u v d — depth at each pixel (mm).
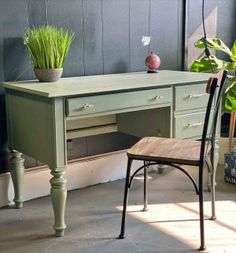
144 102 2383
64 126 2109
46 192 2775
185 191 2822
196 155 2078
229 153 3121
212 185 2369
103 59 2891
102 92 2207
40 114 2178
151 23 3074
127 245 2129
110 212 2518
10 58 2521
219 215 2447
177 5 3180
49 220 2420
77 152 2906
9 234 2256
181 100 2535
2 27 2463
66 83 2381
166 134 2586
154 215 2467
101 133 2932
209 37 3326
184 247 2100
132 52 3020
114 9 2881
